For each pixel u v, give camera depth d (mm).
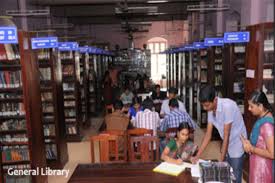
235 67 6246
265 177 2770
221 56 7191
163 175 2693
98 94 11727
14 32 3689
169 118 4527
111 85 10133
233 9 8281
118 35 18031
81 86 8586
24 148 4359
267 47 4129
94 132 8383
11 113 4285
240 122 3182
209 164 2514
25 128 4312
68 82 7312
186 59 10094
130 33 14547
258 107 2676
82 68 8625
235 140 3197
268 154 2559
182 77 10984
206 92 2988
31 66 4312
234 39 4770
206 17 11477
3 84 4199
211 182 2336
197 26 12586
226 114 3061
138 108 6105
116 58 16984
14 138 4332
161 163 2982
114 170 2861
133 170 2844
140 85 12648
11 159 4344
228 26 8656
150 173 2754
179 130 3262
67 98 7324
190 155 3281
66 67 7277
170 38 18047
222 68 6949
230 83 6273
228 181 2441
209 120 3223
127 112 6141
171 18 15844
